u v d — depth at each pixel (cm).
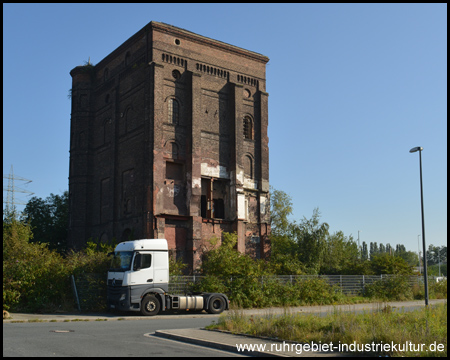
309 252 4506
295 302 3153
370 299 3631
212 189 4356
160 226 3962
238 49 4719
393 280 3941
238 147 4500
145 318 2284
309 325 1558
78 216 4797
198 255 4088
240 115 4575
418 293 3988
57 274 2627
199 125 4312
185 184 4209
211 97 4488
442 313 1844
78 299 2583
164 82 4231
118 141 4500
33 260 2650
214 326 1694
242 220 4400
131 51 4481
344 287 3709
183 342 1441
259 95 4809
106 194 4631
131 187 4247
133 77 4406
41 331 1647
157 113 4100
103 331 1680
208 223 4253
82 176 4875
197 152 4247
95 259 2717
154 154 4022
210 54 4547
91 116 4991
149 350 1256
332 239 5234
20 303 2517
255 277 3167
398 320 1638
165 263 2436
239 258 3238
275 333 1482
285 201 4994
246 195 4550
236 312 1798
